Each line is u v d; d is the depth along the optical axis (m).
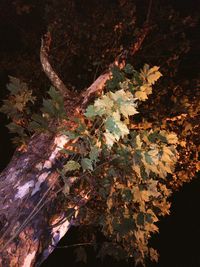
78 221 3.40
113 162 2.83
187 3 9.09
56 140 2.87
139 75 2.92
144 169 2.74
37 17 8.95
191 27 8.40
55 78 3.35
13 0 9.28
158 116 6.23
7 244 2.52
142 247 3.04
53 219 2.88
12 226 2.61
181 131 6.14
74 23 7.29
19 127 2.99
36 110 6.68
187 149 5.94
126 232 2.90
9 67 8.09
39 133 3.01
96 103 2.26
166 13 7.77
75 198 2.95
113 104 2.28
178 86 6.61
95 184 2.95
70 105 3.13
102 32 7.34
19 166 2.86
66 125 2.90
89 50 7.15
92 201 4.12
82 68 7.21
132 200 3.06
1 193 2.74
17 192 2.72
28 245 2.64
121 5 7.38
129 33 7.17
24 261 2.62
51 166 2.82
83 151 2.55
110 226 3.07
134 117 6.32
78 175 3.05
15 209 2.67
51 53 6.99
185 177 5.95
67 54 7.14
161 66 7.17
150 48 7.58
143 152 2.58
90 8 8.14
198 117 6.04
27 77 7.32
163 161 2.70
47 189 2.77
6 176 2.86
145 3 8.26
